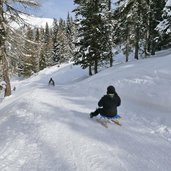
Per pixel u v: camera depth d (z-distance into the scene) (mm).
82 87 14875
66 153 5074
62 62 71750
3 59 16516
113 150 5258
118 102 7004
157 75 10789
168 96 8805
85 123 7176
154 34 24391
